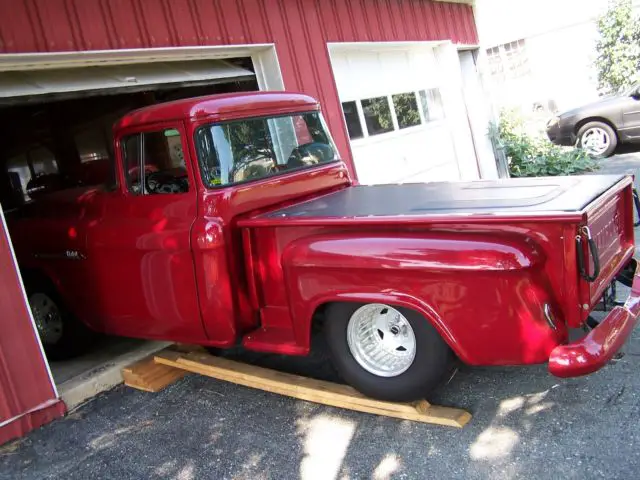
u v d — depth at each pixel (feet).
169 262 12.71
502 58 57.72
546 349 9.40
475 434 10.46
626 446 9.40
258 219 11.94
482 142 36.04
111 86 17.19
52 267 15.37
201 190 12.26
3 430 12.57
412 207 11.00
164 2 18.29
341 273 10.61
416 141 30.45
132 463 11.35
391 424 11.27
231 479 10.43
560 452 9.57
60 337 16.53
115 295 14.11
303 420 11.98
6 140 24.25
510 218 9.28
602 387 11.20
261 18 21.24
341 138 24.16
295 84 22.34
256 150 13.42
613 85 47.98
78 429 12.89
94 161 22.99
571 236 9.12
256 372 13.09
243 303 12.39
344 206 12.25
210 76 20.06
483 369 12.71
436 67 33.12
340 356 11.45
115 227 13.51
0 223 12.59
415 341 10.52
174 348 15.37
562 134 40.83
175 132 12.50
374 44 26.68
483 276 9.36
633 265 12.09
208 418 12.64
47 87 15.90
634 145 41.34
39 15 15.48
